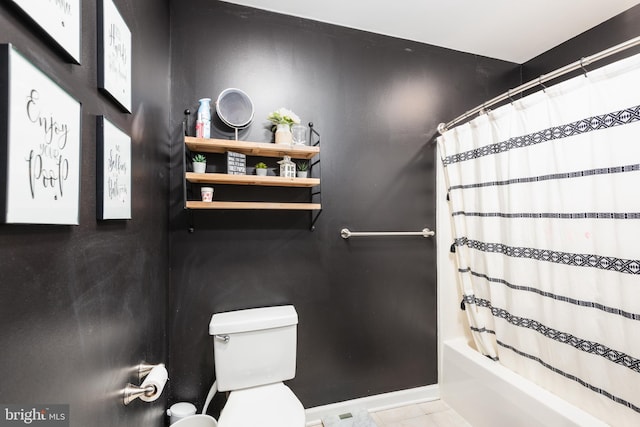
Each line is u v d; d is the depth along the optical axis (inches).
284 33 63.7
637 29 61.6
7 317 14.9
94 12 25.1
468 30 70.1
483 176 63.4
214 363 58.6
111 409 27.9
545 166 51.9
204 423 49.6
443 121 76.5
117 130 28.9
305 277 64.7
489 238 62.7
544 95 51.4
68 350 20.6
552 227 51.2
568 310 49.1
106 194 26.1
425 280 74.1
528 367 55.9
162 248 50.9
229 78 60.1
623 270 41.6
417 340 73.2
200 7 58.7
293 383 64.1
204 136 54.8
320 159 66.1
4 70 14.0
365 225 69.3
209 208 56.8
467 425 64.3
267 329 55.8
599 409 44.9
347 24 67.6
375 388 69.8
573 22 67.4
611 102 42.4
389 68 71.7
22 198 15.2
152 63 44.9
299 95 64.6
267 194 62.6
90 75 24.3
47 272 18.4
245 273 60.7
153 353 44.5
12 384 15.1
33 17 16.5
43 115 17.0
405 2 60.9
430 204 75.1
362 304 68.9
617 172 42.0
